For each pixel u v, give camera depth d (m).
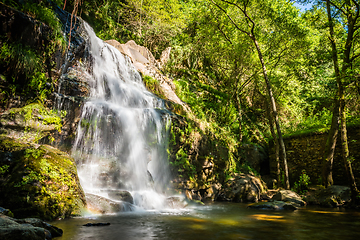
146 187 7.74
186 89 15.48
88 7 16.20
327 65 15.59
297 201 9.02
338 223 5.38
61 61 7.59
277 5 13.70
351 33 10.27
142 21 18.84
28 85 6.47
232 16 14.58
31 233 2.95
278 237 3.97
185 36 20.50
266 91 18.08
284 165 11.42
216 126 14.29
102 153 7.39
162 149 9.10
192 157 10.38
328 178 11.34
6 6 6.00
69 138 6.84
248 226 4.85
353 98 14.28
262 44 15.75
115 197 6.15
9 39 6.12
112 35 16.95
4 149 5.24
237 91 16.41
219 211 6.99
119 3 18.33
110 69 10.62
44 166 5.02
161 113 9.44
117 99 9.65
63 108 6.93
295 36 13.10
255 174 13.56
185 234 3.99
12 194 4.46
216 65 20.41
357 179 11.44
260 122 19.14
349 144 11.86
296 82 18.59
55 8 8.57
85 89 8.31
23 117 5.92
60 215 4.79
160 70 15.65
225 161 11.71
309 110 19.86
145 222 4.86
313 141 13.17
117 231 4.02
